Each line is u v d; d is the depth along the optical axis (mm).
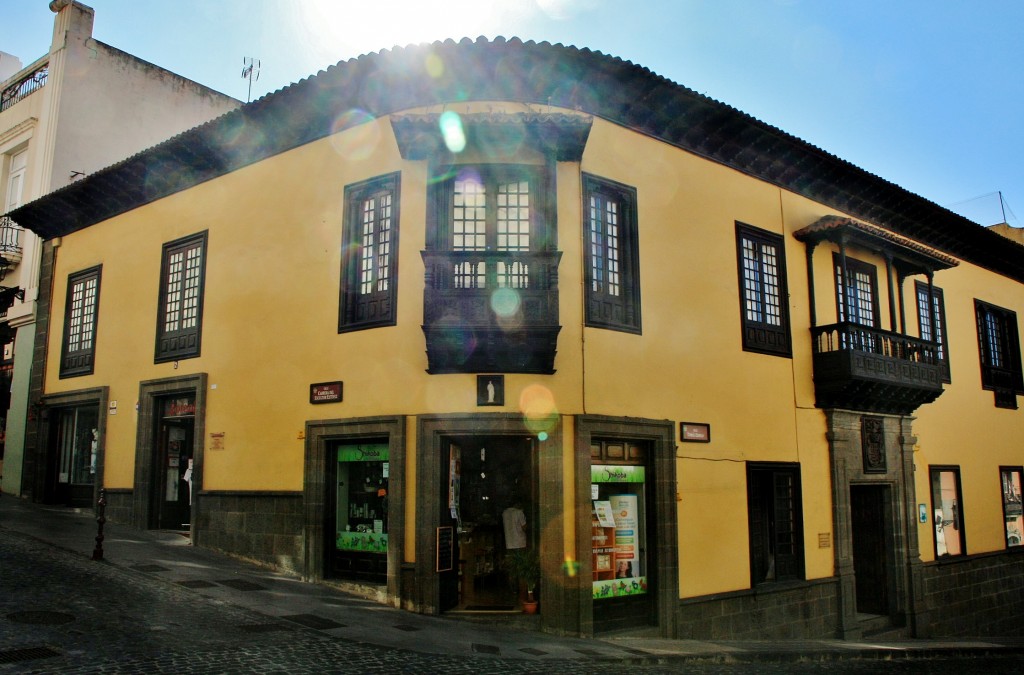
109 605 9484
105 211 17828
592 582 11234
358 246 12688
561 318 11484
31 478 18922
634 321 12445
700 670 9930
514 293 11008
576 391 11383
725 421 13594
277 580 12070
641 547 12234
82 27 20312
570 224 11766
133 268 16750
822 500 15070
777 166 15453
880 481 16312
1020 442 21547
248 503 13383
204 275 14945
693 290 13523
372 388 11898
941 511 18234
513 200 11906
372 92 12523
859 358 15062
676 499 12430
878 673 11430
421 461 11195
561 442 11195
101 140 20344
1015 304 22688
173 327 15578
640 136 13156
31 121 20391
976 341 20688
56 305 18953
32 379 19266
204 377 14484
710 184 14250
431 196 11562
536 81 12062
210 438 14211
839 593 14883
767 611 13586
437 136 11477
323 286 12914
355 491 12352
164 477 15633
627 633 11578
